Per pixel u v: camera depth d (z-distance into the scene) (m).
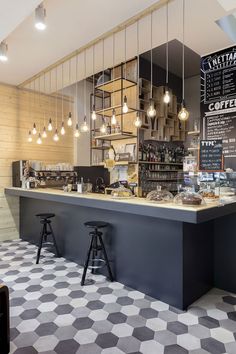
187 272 2.59
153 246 2.78
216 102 3.85
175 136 5.65
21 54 3.92
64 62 4.14
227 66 3.72
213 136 3.89
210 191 2.99
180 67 5.54
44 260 3.94
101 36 3.37
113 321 2.32
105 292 2.88
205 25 3.07
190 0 2.61
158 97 5.22
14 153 5.36
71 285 3.05
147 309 2.53
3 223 5.20
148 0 2.68
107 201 3.04
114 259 3.22
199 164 3.04
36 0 2.41
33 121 5.65
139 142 4.79
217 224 3.07
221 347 1.99
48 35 3.36
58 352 1.92
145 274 2.85
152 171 5.11
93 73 4.63
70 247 3.96
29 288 2.96
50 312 2.46
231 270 2.95
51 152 5.93
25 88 5.48
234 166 3.69
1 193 5.18
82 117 6.45
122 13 2.89
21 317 2.38
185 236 2.55
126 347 1.98
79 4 2.73
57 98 6.04
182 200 2.53
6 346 1.34
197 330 2.19
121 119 4.76
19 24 2.86
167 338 2.09
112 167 4.84
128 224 3.04
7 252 4.35
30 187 4.85
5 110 5.23
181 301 2.53
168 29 3.17
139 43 3.54
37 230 4.81
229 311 2.51
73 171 5.55
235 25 3.07
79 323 2.29
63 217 4.11
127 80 4.34
